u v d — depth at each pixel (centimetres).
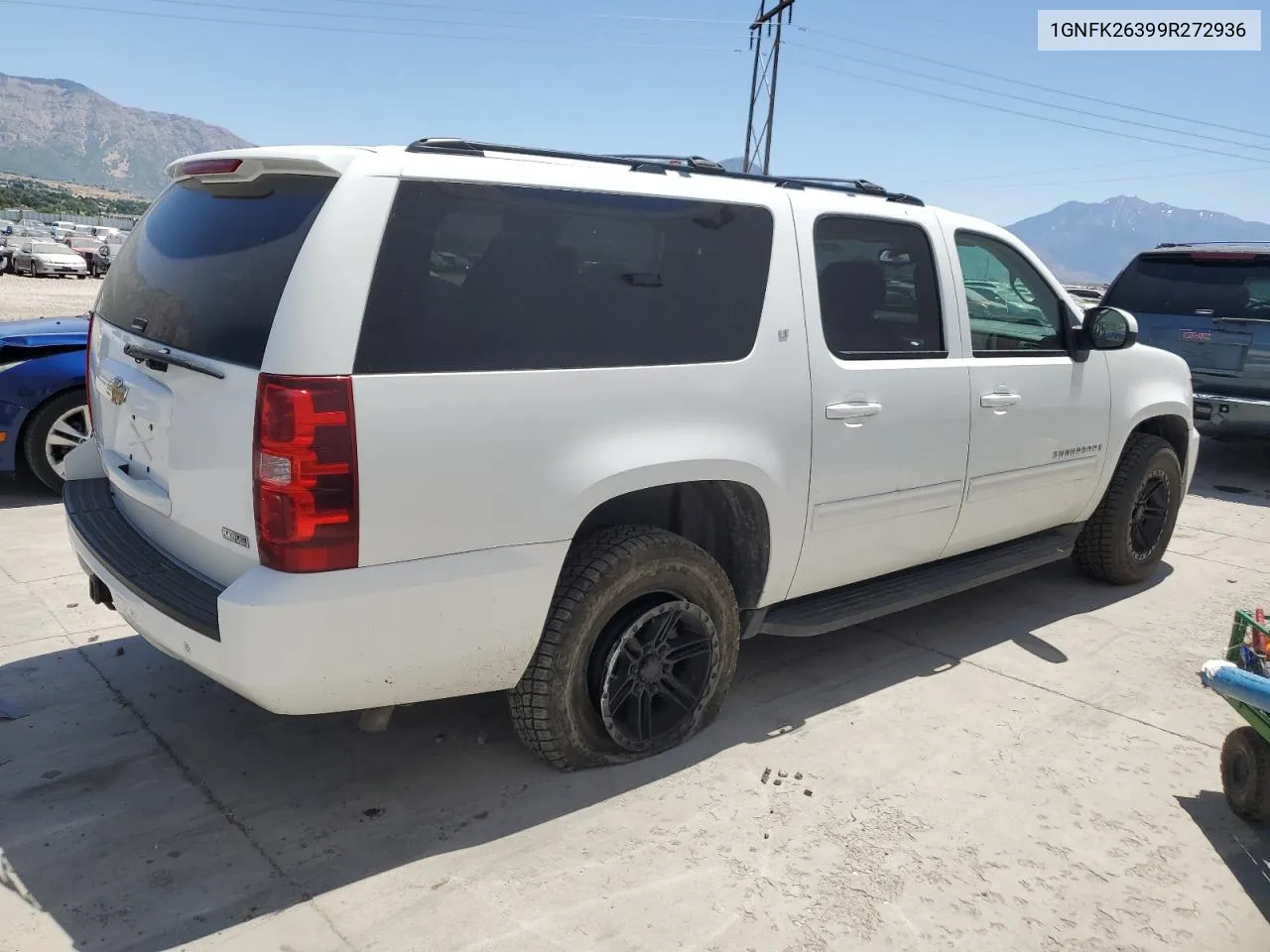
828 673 402
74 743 320
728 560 342
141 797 291
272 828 278
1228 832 298
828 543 352
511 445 260
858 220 358
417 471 245
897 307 369
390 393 240
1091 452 463
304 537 232
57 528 542
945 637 448
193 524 263
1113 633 460
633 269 292
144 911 241
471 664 269
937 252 385
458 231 257
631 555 293
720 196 316
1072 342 447
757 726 352
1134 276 847
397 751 324
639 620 301
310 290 234
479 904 249
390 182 247
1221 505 739
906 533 383
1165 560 584
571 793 302
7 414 573
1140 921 257
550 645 287
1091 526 508
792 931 246
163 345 273
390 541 244
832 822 293
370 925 240
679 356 298
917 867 274
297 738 329
